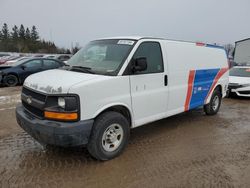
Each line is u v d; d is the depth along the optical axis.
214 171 3.81
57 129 3.43
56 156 4.20
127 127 4.24
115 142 4.14
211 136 5.39
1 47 67.81
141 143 4.89
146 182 3.48
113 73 4.04
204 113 7.40
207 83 6.40
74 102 3.49
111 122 3.96
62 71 4.30
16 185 3.34
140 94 4.41
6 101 8.56
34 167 3.82
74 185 3.37
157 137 5.26
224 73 7.21
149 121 4.73
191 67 5.67
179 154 4.40
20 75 12.48
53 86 3.57
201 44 6.08
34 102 3.80
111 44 4.61
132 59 4.25
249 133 5.66
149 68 4.59
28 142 4.77
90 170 3.76
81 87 3.54
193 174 3.71
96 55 4.60
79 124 3.53
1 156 4.16
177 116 7.04
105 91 3.84
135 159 4.16
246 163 4.10
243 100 9.97
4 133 5.27
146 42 4.57
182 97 5.49
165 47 4.96
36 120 3.70
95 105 3.72
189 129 5.86
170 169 3.85
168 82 5.01
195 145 4.85
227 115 7.32
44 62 13.19
